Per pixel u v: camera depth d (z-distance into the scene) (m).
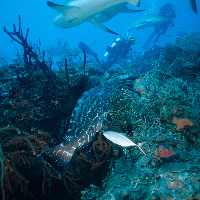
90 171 3.88
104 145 3.89
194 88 4.45
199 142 2.85
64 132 3.28
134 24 13.20
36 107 3.80
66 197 3.73
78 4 4.21
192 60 6.95
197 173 2.35
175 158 2.77
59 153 3.08
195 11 2.93
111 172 3.52
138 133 3.33
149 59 11.35
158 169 2.72
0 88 4.61
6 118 3.42
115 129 3.68
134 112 3.53
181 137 2.98
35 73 4.37
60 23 4.98
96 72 7.75
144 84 3.97
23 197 3.27
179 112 3.13
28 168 3.38
